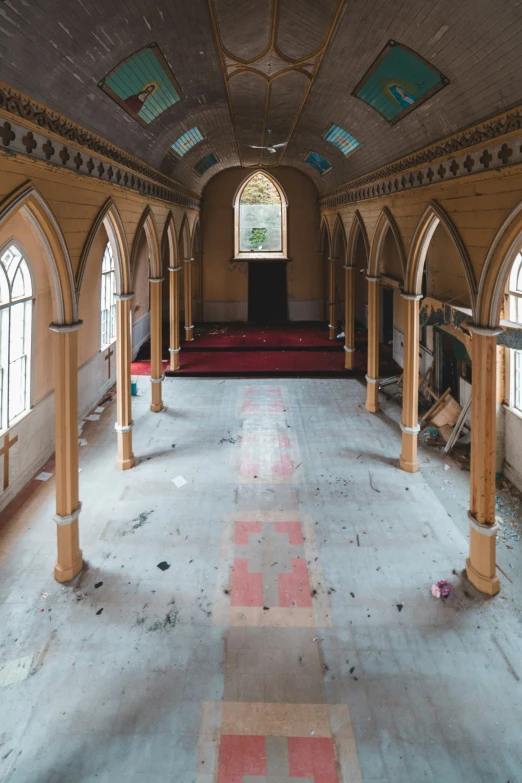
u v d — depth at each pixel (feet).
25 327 26.66
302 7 18.17
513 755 13.01
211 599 18.76
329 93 26.63
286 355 52.21
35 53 14.03
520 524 23.38
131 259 27.50
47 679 15.20
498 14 13.41
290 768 12.73
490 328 17.98
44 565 20.51
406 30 16.92
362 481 27.53
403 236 27.78
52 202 17.35
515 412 26.20
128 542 22.13
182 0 16.35
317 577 20.01
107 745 13.26
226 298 65.05
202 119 32.12
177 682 15.21
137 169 28.25
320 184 56.34
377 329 36.78
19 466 26.04
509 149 16.26
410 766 12.76
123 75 19.15
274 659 16.10
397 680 15.30
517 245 16.98
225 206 62.85
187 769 12.69
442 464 29.48
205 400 40.32
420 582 19.67
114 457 30.17
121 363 27.68
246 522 23.75
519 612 18.02
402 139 25.61
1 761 12.77
